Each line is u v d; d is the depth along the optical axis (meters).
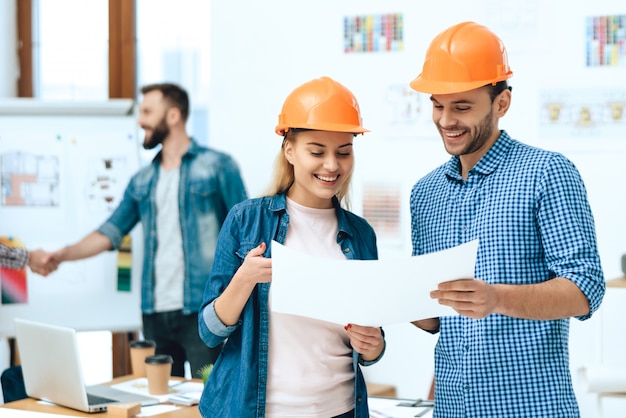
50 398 2.51
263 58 4.28
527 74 3.86
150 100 3.96
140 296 4.12
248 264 1.74
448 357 1.89
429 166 4.01
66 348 2.37
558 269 1.75
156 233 3.97
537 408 1.78
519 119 3.88
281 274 1.63
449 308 1.66
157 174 3.99
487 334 1.81
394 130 4.06
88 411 2.39
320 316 1.67
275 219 1.88
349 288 1.62
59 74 4.75
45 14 4.76
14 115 4.18
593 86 3.78
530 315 1.67
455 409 1.87
